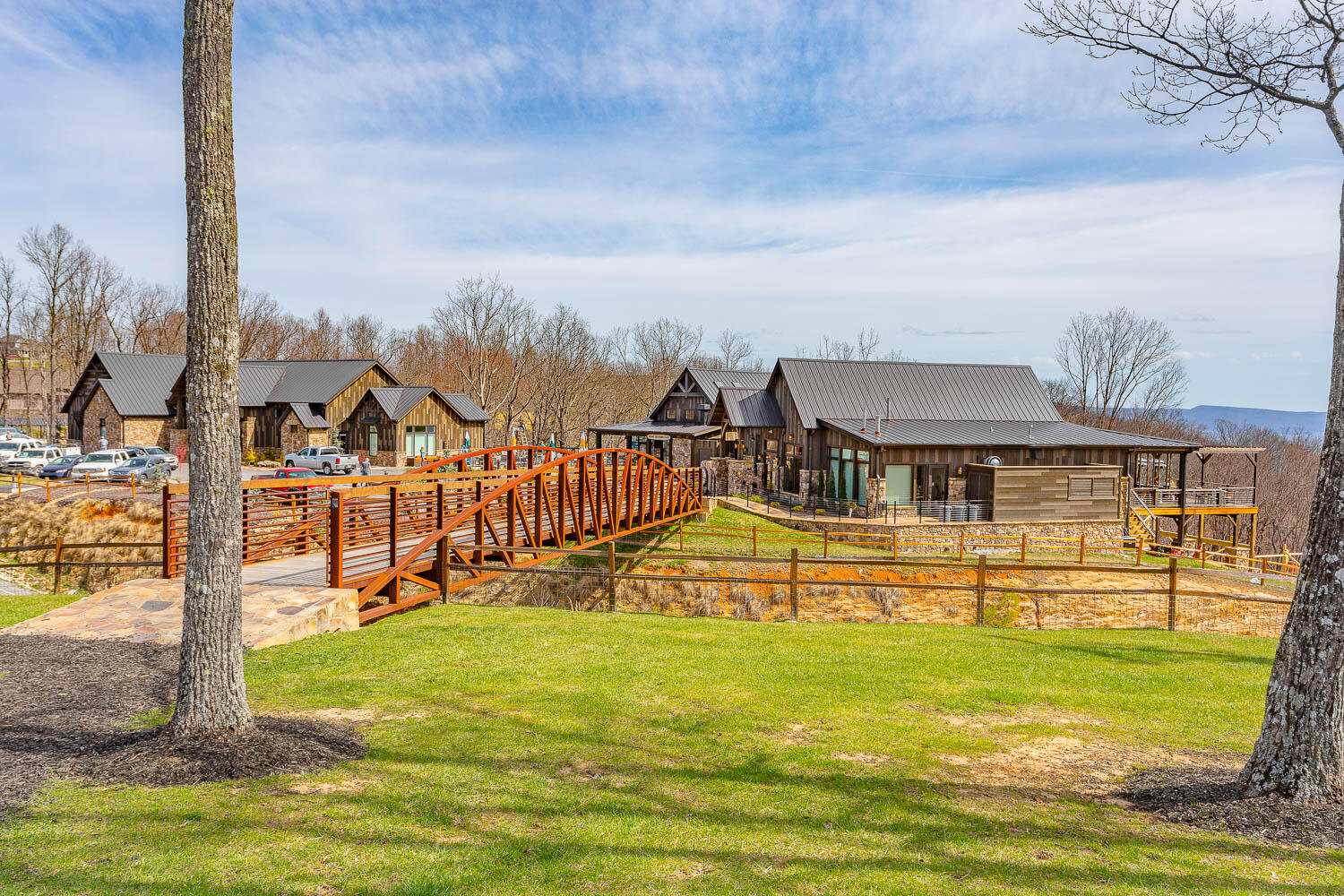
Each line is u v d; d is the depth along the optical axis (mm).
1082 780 6492
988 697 8961
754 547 26203
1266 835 5309
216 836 4879
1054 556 29531
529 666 9695
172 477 38562
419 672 9289
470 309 64938
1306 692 5723
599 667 9742
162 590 12047
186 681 6465
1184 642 12766
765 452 41156
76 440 52219
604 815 5492
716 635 12016
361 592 12688
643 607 23234
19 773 5723
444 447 53594
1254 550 35344
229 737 6406
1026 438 33656
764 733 7445
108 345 82312
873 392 38406
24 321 73688
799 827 5418
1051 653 11469
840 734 7496
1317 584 5734
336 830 5059
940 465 32719
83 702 7441
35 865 4422
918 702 8672
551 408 67562
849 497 34719
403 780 5992
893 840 5230
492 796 5762
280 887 4309
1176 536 35906
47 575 24516
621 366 99438
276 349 93875
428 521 20266
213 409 6414
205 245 6297
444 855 4789
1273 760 5844
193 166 6258
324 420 50531
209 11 6227
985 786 6297
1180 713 8539
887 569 25281
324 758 6328
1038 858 4984
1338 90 6770
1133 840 5281
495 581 22188
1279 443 76062
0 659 8883
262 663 9539
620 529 24734
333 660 9781
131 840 4793
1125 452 34156
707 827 5371
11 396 86125
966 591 24125
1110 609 23641
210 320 6344
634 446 50625
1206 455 36094
